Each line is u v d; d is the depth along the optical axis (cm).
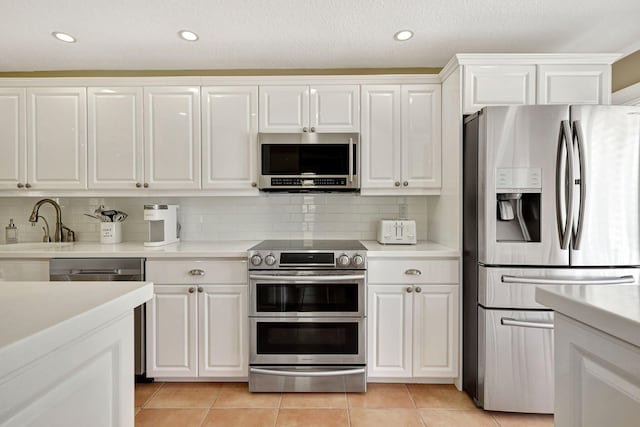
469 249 215
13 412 56
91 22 206
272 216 291
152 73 277
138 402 210
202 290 226
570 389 86
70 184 255
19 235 288
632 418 69
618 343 71
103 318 76
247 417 196
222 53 248
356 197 290
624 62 248
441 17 203
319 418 195
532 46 238
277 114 252
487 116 195
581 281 190
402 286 225
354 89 251
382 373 226
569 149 187
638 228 190
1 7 190
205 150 254
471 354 213
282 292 222
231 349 226
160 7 192
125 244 267
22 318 66
